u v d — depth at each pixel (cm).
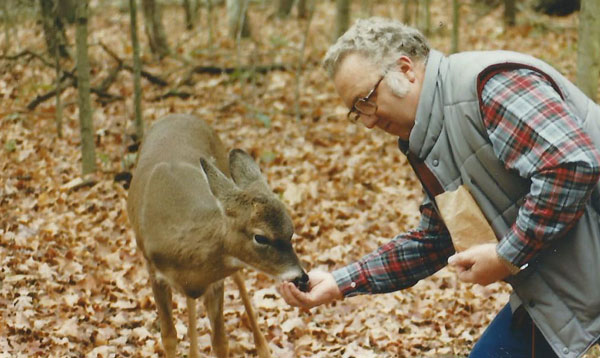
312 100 1160
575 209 263
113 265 655
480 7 1902
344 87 301
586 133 277
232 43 1562
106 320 566
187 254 453
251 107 1090
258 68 1300
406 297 611
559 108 266
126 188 837
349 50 298
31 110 1100
